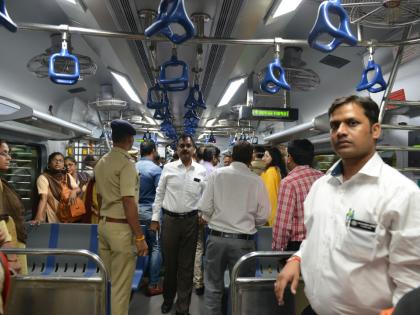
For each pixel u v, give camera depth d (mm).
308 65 6234
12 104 4152
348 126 1485
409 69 4445
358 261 1393
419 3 2354
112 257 3002
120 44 4129
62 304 2172
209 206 3262
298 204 2846
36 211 4516
